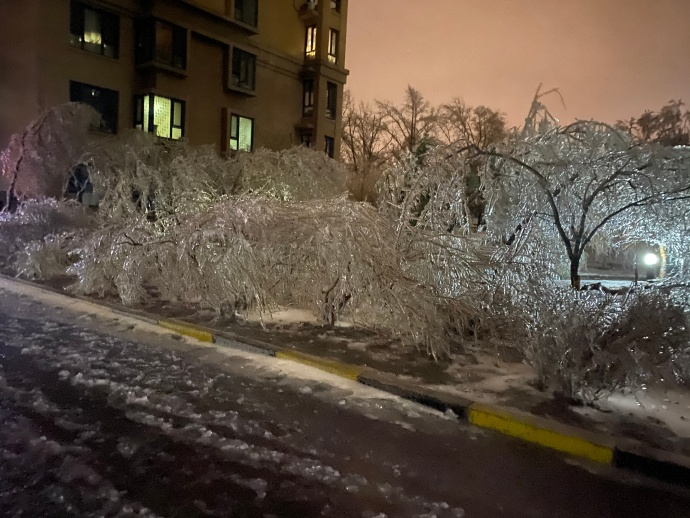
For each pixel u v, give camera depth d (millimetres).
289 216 8125
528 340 6465
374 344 7473
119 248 9859
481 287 7750
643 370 5168
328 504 3729
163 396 5570
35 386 5688
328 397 5746
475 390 5777
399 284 7281
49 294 10789
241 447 4504
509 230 9008
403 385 5883
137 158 13781
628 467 4426
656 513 3836
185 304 9711
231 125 27922
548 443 4793
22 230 13805
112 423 4855
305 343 7418
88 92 22703
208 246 8594
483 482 4137
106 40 23125
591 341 5438
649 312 5438
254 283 8297
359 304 7953
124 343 7496
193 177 12953
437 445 4734
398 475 4180
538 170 8258
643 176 7457
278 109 31203
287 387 5996
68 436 4551
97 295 10461
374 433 4922
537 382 6035
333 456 4438
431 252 7875
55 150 15969
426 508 3738
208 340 7758
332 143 34125
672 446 4566
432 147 8969
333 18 33156
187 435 4688
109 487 3797
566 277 9469
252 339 7488
